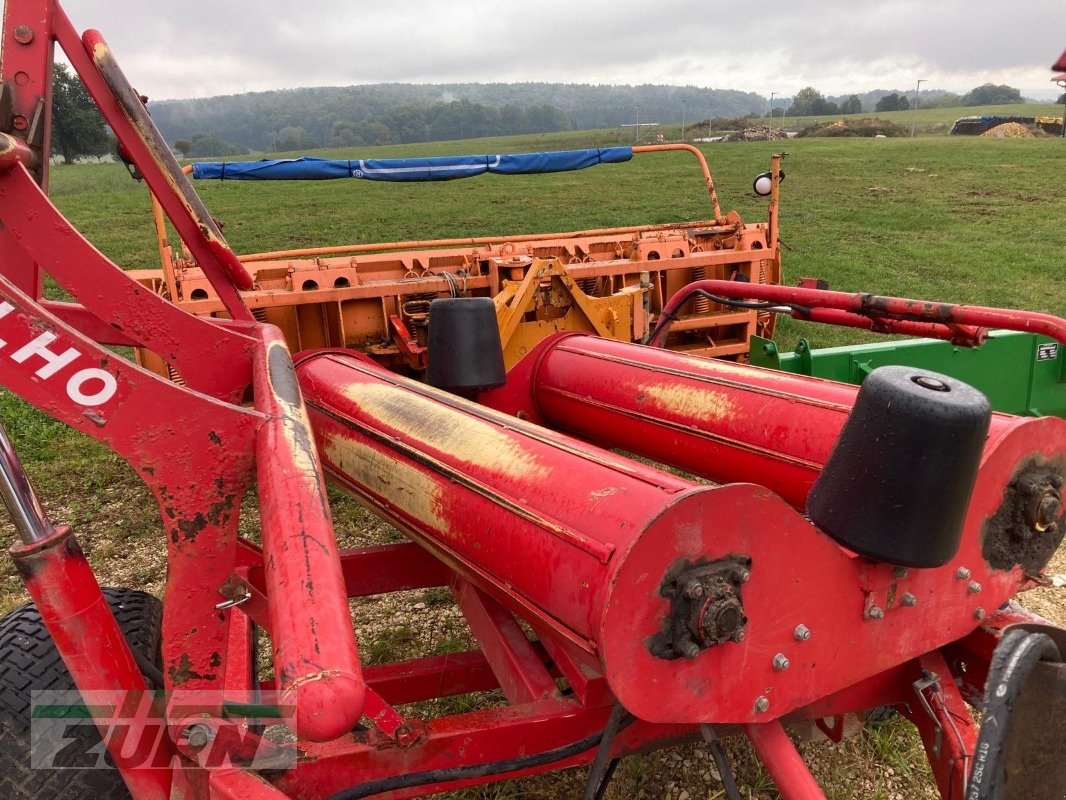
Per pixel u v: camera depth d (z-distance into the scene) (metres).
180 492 1.56
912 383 1.73
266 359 2.21
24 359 1.42
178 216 2.81
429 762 2.09
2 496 1.46
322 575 1.24
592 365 3.63
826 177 31.05
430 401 2.85
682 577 1.70
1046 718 1.32
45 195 2.29
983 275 13.73
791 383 2.94
